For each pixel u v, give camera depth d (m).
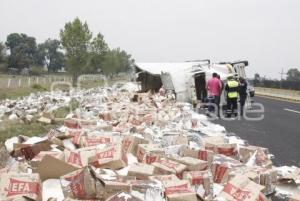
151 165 6.04
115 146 6.39
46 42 136.88
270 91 44.75
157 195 4.86
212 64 22.80
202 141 8.68
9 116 13.69
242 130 13.88
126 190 4.82
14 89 31.84
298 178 6.99
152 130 10.00
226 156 7.64
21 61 93.81
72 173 5.21
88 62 43.34
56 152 6.46
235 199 5.35
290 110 22.98
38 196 4.70
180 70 21.62
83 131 8.32
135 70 27.62
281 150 10.37
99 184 4.83
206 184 5.51
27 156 6.86
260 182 6.21
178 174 5.86
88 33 43.16
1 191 4.62
